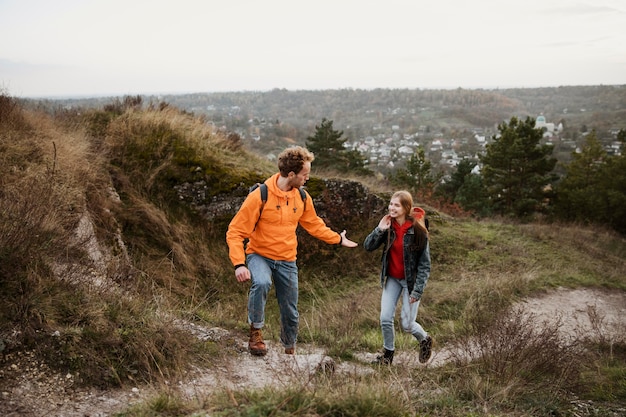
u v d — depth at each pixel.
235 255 3.77
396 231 4.39
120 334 3.78
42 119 9.01
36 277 3.84
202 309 6.05
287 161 3.91
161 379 3.52
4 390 3.00
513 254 11.59
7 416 2.80
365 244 4.53
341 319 6.18
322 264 10.06
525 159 27.47
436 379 4.20
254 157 12.05
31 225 4.29
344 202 11.07
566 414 3.68
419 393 3.65
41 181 5.87
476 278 9.51
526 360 4.36
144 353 3.69
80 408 3.06
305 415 2.59
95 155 8.88
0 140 7.01
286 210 3.97
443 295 8.27
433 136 163.00
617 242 17.73
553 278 10.09
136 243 7.88
